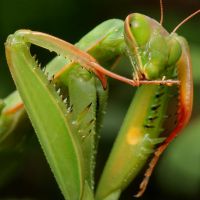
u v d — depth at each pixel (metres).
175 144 0.16
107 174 0.14
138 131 0.14
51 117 0.13
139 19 0.13
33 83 0.13
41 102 0.13
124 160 0.14
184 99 0.14
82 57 0.13
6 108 0.14
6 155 0.15
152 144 0.14
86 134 0.14
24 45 0.13
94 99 0.14
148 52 0.13
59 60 0.14
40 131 0.14
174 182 0.17
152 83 0.13
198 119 0.17
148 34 0.13
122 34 0.14
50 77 0.14
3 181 0.16
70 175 0.14
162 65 0.13
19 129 0.15
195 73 0.16
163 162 0.17
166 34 0.14
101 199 0.14
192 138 0.16
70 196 0.14
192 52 0.17
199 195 0.17
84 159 0.14
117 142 0.14
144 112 0.14
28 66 0.13
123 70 0.17
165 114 0.14
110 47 0.14
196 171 0.16
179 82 0.13
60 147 0.14
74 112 0.14
